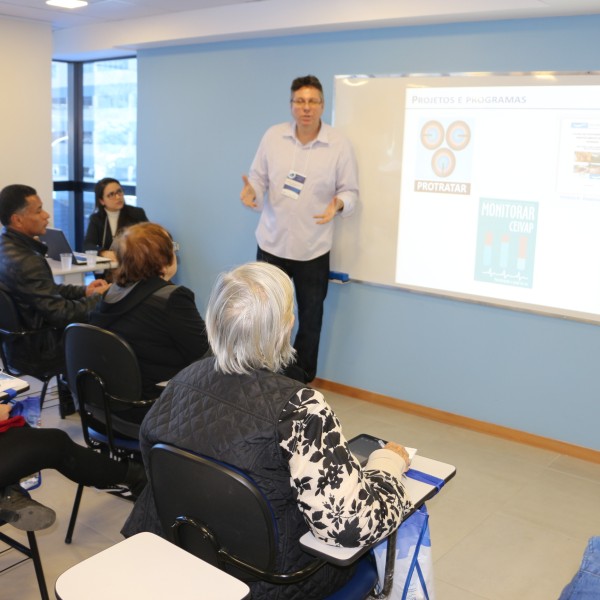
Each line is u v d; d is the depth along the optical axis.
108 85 6.08
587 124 3.23
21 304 3.30
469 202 3.66
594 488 3.17
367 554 1.71
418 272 3.92
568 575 2.49
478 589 2.39
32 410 2.65
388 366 4.14
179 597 1.18
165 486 1.51
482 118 3.54
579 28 3.19
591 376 3.40
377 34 3.85
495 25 3.43
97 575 1.23
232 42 4.57
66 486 3.00
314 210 3.98
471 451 3.54
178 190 5.13
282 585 1.45
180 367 2.47
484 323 3.72
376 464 1.53
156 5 4.32
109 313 2.44
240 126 4.63
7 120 5.12
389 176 3.93
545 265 3.46
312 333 4.15
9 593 2.26
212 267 5.03
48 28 5.21
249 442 1.36
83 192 6.59
